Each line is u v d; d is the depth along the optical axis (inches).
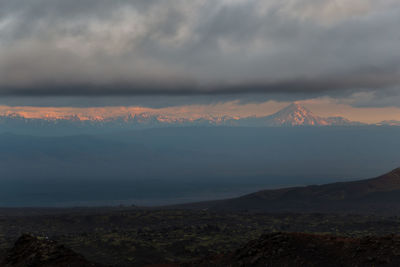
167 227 5103.3
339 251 1678.2
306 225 5339.6
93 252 3262.8
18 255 2048.5
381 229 4709.6
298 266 1601.9
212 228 4734.3
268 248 1765.5
